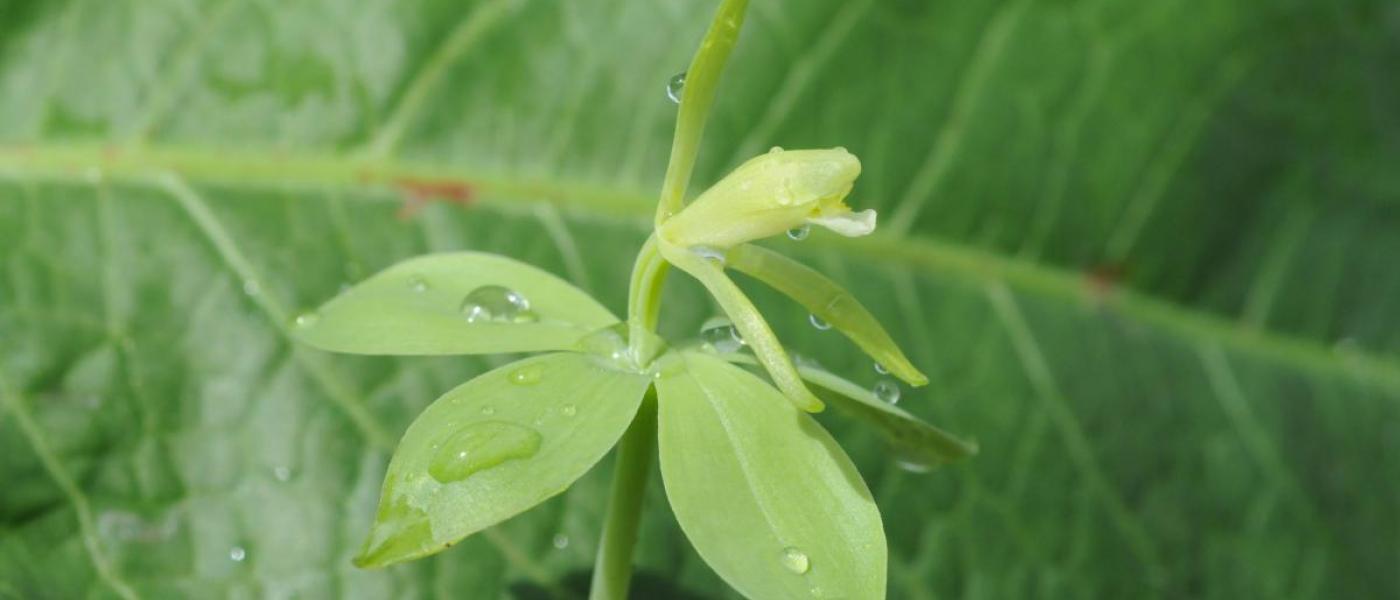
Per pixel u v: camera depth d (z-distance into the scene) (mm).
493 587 339
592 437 271
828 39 400
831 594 266
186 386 342
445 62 374
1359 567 459
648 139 384
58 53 360
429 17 373
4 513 325
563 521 346
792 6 396
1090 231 444
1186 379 458
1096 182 443
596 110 381
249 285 354
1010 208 430
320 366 346
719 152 393
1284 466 459
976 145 423
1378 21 474
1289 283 477
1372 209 487
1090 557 403
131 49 362
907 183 418
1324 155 476
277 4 367
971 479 391
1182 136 452
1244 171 467
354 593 333
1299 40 462
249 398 343
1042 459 411
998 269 431
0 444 328
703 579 353
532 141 379
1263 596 435
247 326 350
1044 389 424
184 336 347
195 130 363
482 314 284
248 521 334
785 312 380
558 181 380
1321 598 445
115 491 331
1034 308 434
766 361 272
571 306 286
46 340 339
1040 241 437
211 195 360
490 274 288
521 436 270
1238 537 442
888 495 375
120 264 350
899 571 373
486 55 376
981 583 380
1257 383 468
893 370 279
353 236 365
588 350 280
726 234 277
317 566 334
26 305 342
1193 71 449
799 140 401
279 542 334
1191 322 465
